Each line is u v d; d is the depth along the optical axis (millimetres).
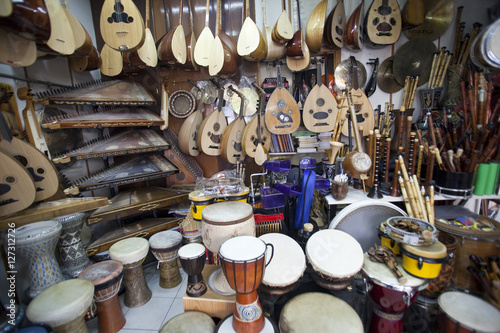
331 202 1834
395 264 1345
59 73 2088
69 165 2166
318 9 2129
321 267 1302
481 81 1521
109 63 2160
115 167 2117
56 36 1542
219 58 2186
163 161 2395
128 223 2475
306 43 2260
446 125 1760
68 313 1171
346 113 2068
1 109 1599
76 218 1761
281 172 1972
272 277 1272
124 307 1796
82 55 1914
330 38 2162
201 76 2590
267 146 2475
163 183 2660
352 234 1756
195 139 2500
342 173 1938
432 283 1490
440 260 1193
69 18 1705
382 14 2133
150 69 2547
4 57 1344
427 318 1456
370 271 1332
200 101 2520
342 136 2459
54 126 1713
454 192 1644
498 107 1516
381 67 2352
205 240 1396
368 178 2027
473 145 1600
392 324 1334
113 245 1813
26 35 1334
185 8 2475
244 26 2098
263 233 1773
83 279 1429
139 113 2309
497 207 1701
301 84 2473
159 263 2043
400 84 2318
